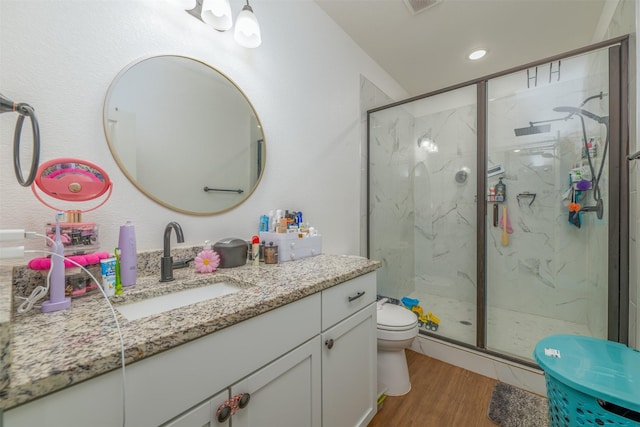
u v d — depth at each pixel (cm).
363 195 221
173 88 108
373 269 123
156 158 104
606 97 156
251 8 126
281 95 151
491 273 233
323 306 95
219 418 60
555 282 212
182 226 112
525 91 199
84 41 87
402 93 281
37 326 56
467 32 198
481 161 203
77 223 78
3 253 56
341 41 195
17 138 63
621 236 142
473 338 192
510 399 145
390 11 179
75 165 80
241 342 67
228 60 127
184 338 54
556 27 191
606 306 161
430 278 271
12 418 37
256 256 119
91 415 44
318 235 148
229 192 127
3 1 73
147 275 98
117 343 49
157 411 52
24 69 76
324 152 181
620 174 142
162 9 105
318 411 92
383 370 154
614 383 78
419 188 277
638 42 112
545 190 211
